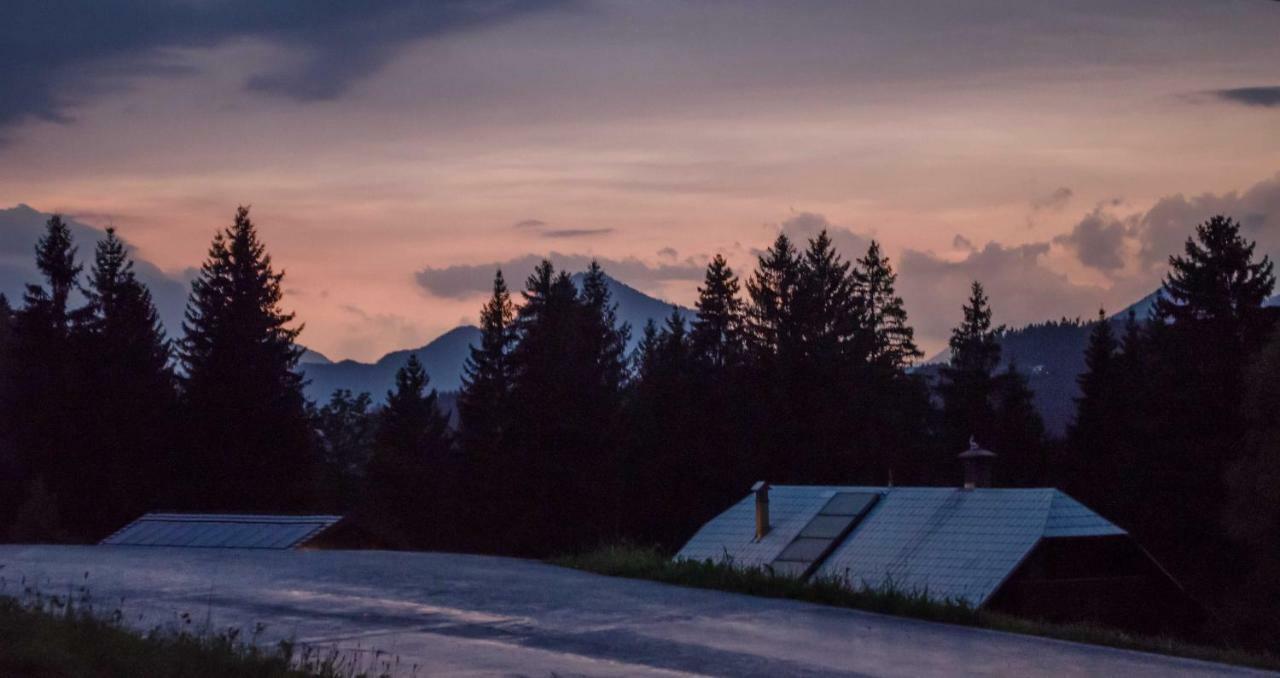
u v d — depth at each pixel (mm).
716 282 90375
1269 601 47344
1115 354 77438
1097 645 15062
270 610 15680
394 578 18828
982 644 14523
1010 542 29844
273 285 80188
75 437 75312
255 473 74750
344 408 124312
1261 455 47906
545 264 91125
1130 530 63344
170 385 77500
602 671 12227
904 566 30234
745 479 76625
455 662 12555
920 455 84750
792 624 15375
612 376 86812
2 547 24797
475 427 84688
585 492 74500
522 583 18484
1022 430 83625
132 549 24359
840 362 80500
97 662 10453
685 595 17625
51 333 80438
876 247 102812
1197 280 66188
